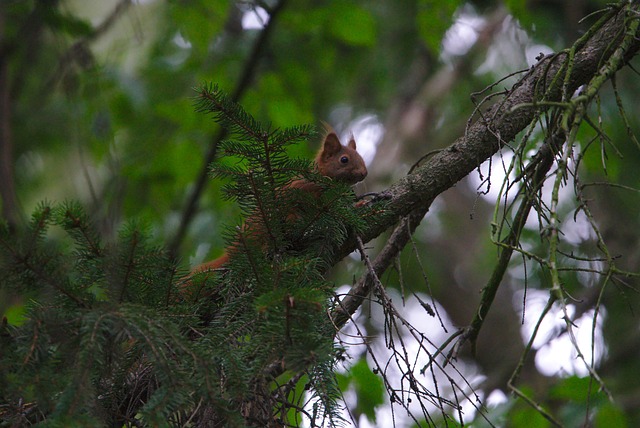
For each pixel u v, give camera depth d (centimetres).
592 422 965
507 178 516
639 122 1316
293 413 598
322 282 532
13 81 1391
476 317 652
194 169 1338
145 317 463
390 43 1588
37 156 1537
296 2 1334
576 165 512
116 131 1400
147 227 491
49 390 430
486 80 1547
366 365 934
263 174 557
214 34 1237
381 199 642
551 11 1436
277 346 461
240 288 549
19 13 1282
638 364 1268
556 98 627
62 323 450
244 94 1288
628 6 578
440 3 1191
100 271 498
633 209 1355
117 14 1210
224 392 472
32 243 465
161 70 1420
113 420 519
